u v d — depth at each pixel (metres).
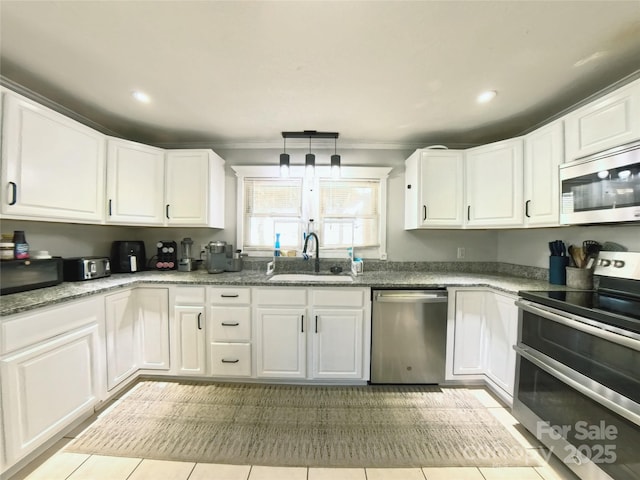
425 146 2.73
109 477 1.30
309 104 1.95
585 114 1.55
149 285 2.09
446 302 2.06
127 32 1.26
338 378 2.08
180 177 2.44
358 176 2.74
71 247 2.12
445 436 1.58
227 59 1.45
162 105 1.97
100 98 1.87
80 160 1.83
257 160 2.77
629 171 1.30
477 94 1.80
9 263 1.52
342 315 2.06
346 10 1.13
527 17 1.16
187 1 1.09
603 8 1.11
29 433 1.30
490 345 2.00
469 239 2.77
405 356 2.07
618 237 1.66
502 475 1.34
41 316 1.36
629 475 1.03
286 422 1.69
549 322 1.43
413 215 2.51
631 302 1.38
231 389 2.05
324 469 1.37
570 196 1.61
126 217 2.16
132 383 2.10
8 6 1.11
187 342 2.09
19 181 1.46
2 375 1.20
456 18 1.17
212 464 1.38
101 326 1.74
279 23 1.20
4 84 1.64
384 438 1.56
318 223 2.75
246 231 2.79
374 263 2.77
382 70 1.54
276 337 2.07
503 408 1.84
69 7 1.12
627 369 1.05
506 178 2.11
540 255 2.26
